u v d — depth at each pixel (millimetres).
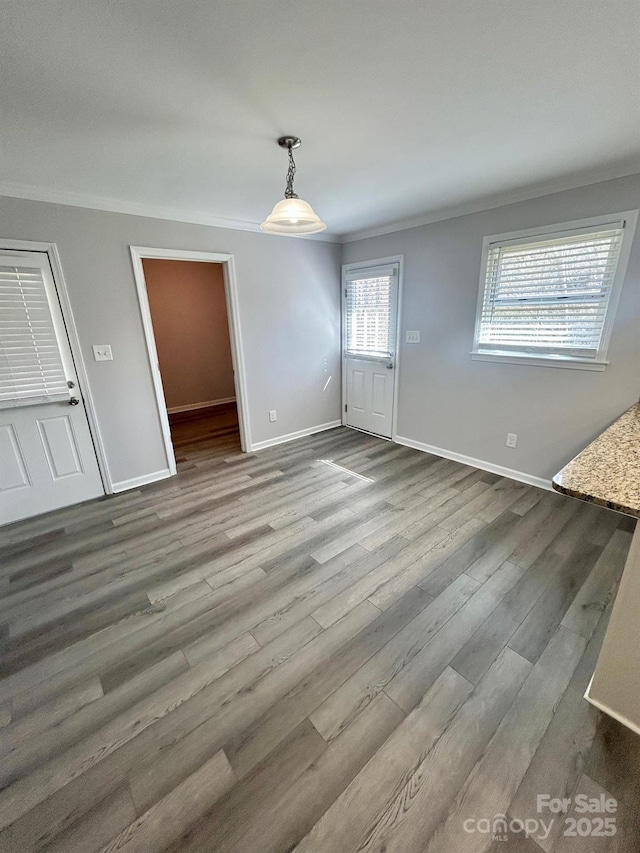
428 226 3387
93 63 1289
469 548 2293
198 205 2945
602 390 2613
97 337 2895
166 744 1282
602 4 1084
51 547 2438
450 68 1369
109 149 1928
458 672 1521
